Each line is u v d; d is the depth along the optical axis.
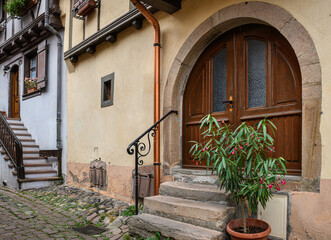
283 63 3.50
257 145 2.93
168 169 4.45
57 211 4.91
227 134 2.98
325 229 2.75
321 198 2.79
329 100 2.82
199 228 3.10
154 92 4.63
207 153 2.92
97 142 6.25
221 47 4.21
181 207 3.36
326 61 2.86
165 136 4.52
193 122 4.46
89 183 6.41
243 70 3.90
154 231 3.32
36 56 9.88
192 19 4.29
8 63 11.23
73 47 6.93
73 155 7.12
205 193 3.53
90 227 4.09
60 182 7.50
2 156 7.93
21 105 10.23
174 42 4.55
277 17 3.28
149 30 5.07
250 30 3.87
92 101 6.53
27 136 9.32
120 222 4.07
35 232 3.84
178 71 4.44
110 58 6.03
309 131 2.93
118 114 5.68
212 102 4.28
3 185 7.73
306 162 2.94
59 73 7.90
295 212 2.96
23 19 9.74
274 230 3.10
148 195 4.66
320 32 2.92
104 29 5.86
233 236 2.73
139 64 5.25
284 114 3.40
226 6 3.83
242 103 3.88
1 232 3.80
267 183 2.62
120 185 5.44
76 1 7.06
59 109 7.81
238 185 2.89
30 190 6.94
